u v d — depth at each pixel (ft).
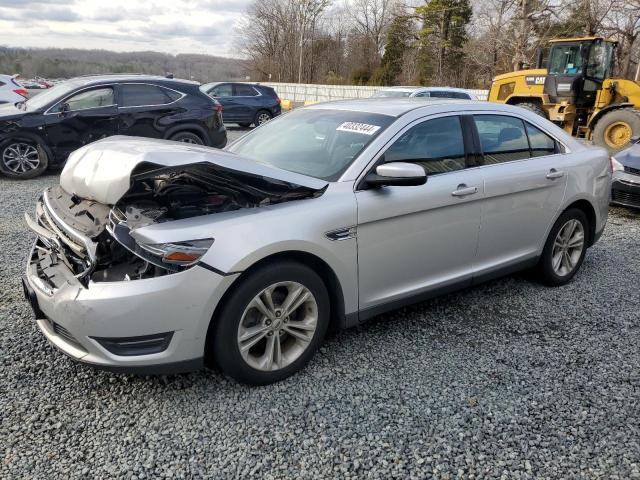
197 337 8.80
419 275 11.56
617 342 11.80
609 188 15.78
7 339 11.25
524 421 9.00
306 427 8.75
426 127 11.71
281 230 9.27
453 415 9.12
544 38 99.19
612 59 43.32
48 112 28.25
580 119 44.16
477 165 12.38
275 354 9.82
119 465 7.83
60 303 8.72
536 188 13.38
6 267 15.16
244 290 9.02
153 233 8.49
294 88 97.09
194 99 32.14
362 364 10.66
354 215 10.11
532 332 12.19
